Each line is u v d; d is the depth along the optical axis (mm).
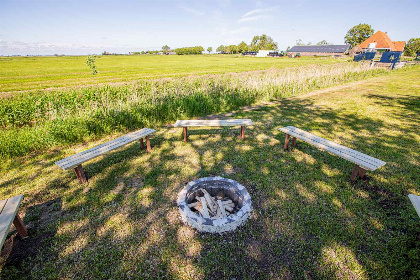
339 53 88375
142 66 51438
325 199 4457
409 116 9703
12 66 55375
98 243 3588
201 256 3320
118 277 3053
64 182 5332
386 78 22203
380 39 73375
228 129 8672
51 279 3047
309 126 8703
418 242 3416
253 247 3434
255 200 4469
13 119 9602
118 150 7008
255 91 13898
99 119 8547
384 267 3062
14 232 3861
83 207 4418
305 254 3291
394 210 4113
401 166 5609
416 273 2979
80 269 3178
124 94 11789
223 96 12555
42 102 10594
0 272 3127
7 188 5148
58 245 3568
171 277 3035
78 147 7406
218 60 77375
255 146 6977
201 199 4207
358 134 7773
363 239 3516
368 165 4410
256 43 160875
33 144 7055
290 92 15266
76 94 11672
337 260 3178
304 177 5219
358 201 4348
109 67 48844
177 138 7867
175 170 5695
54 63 68062
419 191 4625
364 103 12195
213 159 6207
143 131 6828
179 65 53688
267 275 3008
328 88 17234
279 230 3730
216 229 3646
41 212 4332
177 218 4062
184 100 10992
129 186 5082
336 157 6180
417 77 22344
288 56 103438
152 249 3457
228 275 3035
